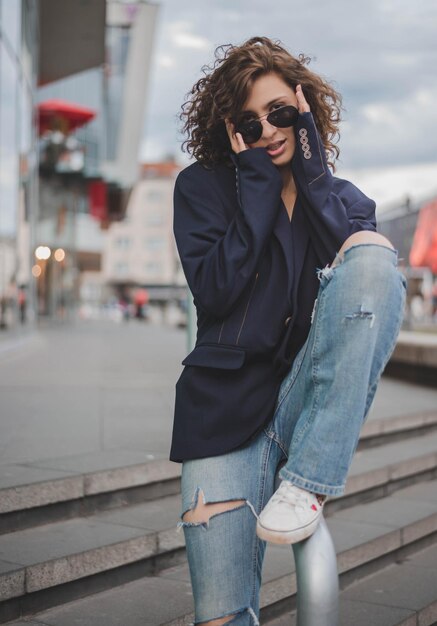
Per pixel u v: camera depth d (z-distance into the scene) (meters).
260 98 1.66
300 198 1.63
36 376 7.69
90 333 20.16
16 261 11.12
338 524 3.76
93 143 27.53
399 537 3.68
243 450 1.64
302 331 1.63
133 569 2.91
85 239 35.28
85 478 3.22
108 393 6.38
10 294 10.68
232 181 1.74
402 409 5.89
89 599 2.70
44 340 15.09
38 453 3.75
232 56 1.70
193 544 1.63
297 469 1.45
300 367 1.59
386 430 5.19
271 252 1.65
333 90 1.79
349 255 1.46
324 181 1.59
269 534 1.41
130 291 82.56
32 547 2.74
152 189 82.62
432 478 4.89
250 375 1.63
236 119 1.69
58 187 24.12
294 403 1.60
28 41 12.80
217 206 1.71
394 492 4.49
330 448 1.43
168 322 40.22
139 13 27.03
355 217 1.62
